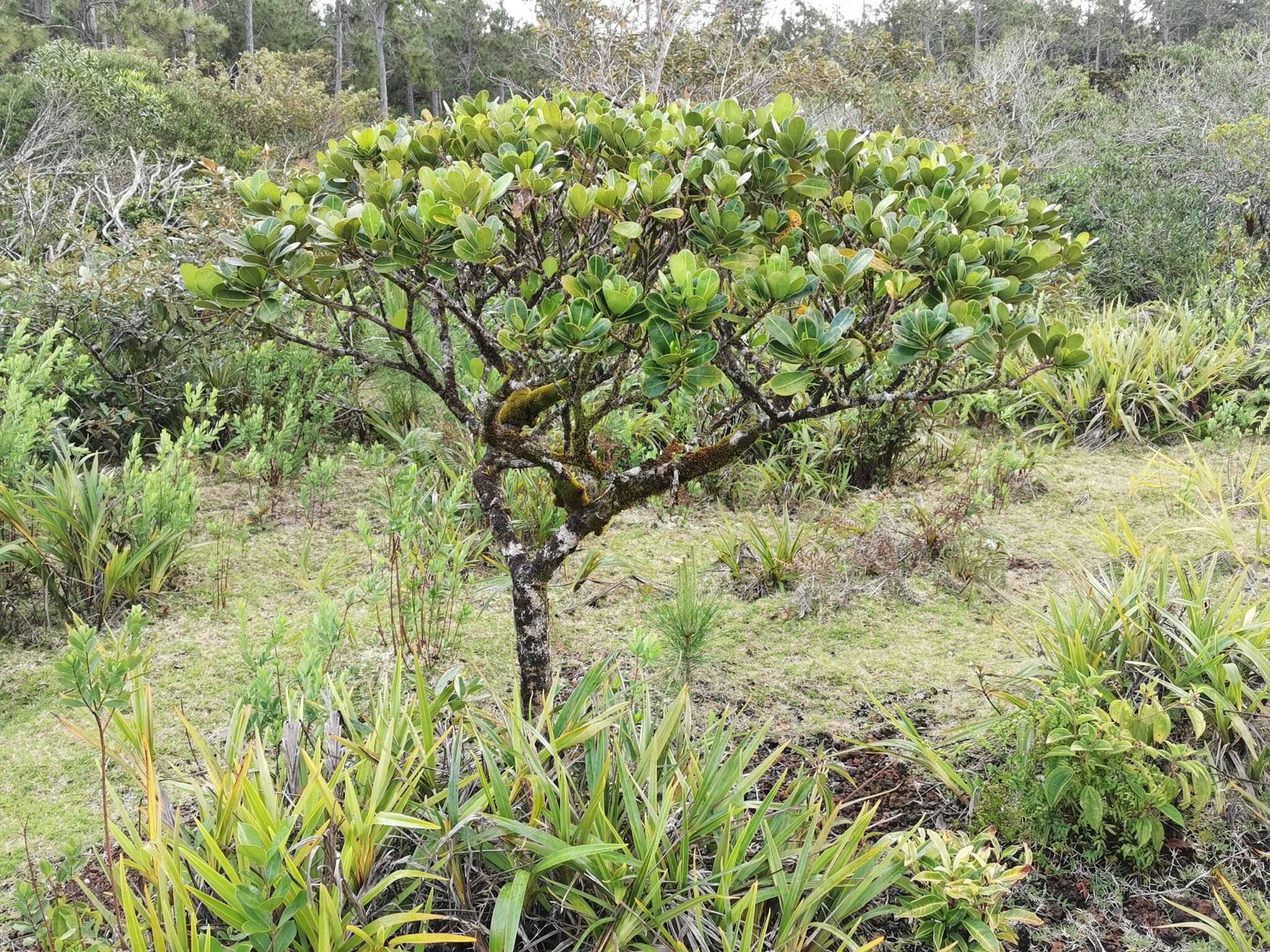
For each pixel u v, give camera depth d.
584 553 4.62
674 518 5.06
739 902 2.01
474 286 2.72
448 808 2.09
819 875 2.25
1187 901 2.39
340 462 4.90
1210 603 3.21
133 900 1.72
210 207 7.29
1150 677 2.83
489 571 4.33
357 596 4.08
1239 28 21.98
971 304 2.15
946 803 2.75
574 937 2.06
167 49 27.31
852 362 2.09
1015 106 17.59
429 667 3.50
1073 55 42.44
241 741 2.35
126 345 5.56
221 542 4.39
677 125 2.89
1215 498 5.16
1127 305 9.47
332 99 21.17
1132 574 3.25
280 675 2.90
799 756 3.03
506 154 2.44
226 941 1.88
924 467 5.75
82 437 5.32
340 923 1.73
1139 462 5.96
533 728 2.32
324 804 1.92
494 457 2.76
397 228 2.22
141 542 4.02
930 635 3.87
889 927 2.31
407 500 3.65
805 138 2.57
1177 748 2.47
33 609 3.89
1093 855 2.51
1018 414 6.61
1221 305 7.81
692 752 2.39
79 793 2.87
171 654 3.64
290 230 2.10
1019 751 2.64
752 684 3.49
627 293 2.03
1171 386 6.48
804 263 2.64
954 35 42.97
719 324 2.42
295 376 5.68
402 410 5.93
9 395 4.11
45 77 13.26
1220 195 10.45
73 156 12.14
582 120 2.73
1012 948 2.26
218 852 1.76
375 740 2.16
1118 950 2.25
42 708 3.34
